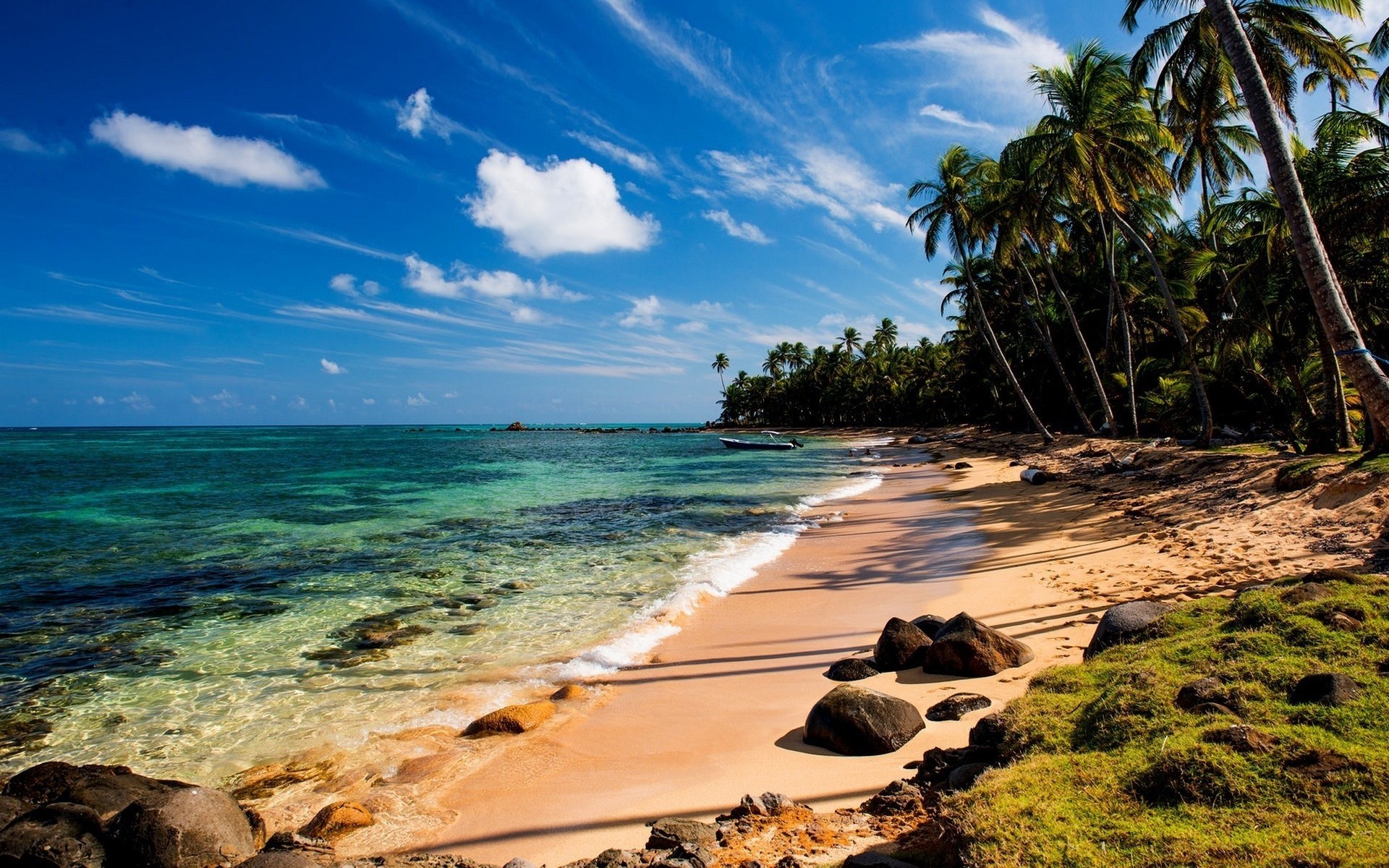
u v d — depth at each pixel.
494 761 6.03
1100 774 3.55
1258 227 20.33
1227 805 3.07
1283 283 17.41
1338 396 17.20
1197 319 29.94
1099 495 18.53
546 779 5.66
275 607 11.10
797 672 7.96
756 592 11.70
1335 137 16.20
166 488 29.61
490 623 10.20
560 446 73.50
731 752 5.95
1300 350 19.16
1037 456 31.38
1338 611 4.91
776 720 6.61
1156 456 21.03
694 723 6.68
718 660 8.50
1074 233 34.75
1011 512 18.16
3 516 21.19
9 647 9.22
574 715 6.98
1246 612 5.28
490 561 14.50
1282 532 10.79
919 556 13.80
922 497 23.39
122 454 55.47
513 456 54.38
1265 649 4.61
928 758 5.03
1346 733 3.44
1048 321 40.78
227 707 7.36
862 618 9.89
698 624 9.98
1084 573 10.84
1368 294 16.67
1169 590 9.09
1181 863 2.75
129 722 7.00
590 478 34.28
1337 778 3.07
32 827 4.18
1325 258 10.13
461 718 7.06
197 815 4.33
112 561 14.59
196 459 48.88
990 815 3.36
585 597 11.55
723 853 4.03
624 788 5.44
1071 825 3.15
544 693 7.68
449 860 4.32
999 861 3.02
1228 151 24.00
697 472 38.00
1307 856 2.63
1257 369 24.27
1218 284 30.14
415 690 7.79
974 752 4.80
